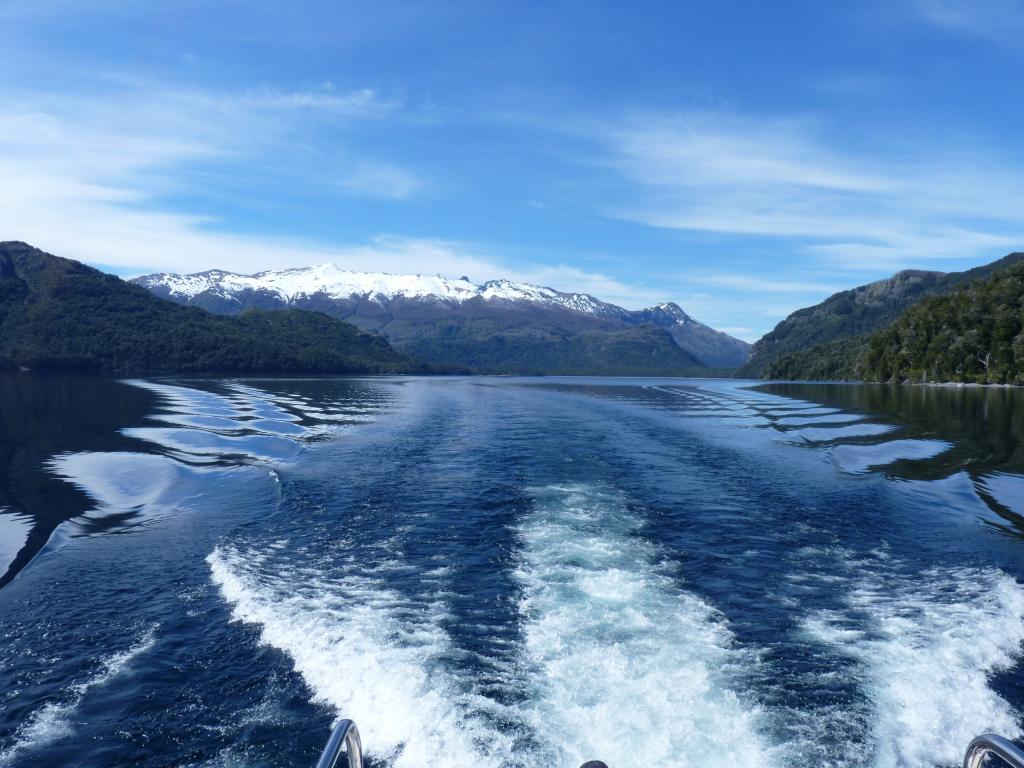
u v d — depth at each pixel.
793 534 16.23
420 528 16.72
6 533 16.64
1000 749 4.30
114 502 20.06
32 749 7.71
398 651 9.60
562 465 26.56
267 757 7.46
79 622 11.09
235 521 17.66
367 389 96.94
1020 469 26.03
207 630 10.69
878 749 7.14
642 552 14.54
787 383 141.25
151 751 7.63
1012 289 102.50
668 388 117.12
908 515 18.33
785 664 9.14
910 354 113.38
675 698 8.18
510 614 10.97
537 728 7.53
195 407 55.78
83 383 91.25
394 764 6.98
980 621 10.84
